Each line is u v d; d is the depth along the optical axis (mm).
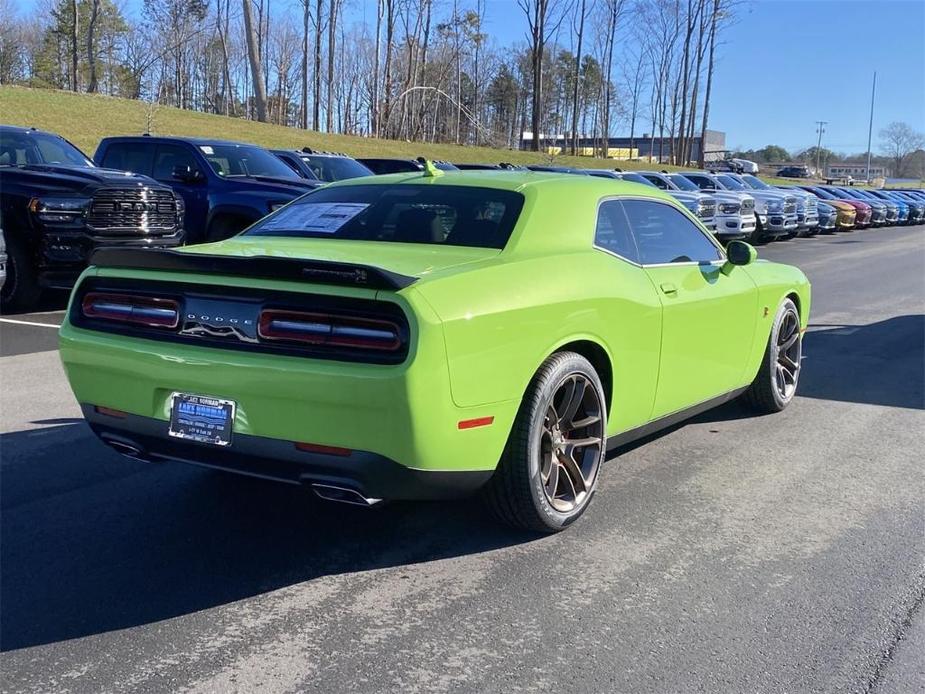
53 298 10695
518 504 3768
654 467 5039
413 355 3105
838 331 10023
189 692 2781
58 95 31781
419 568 3689
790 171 89062
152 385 3561
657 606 3385
